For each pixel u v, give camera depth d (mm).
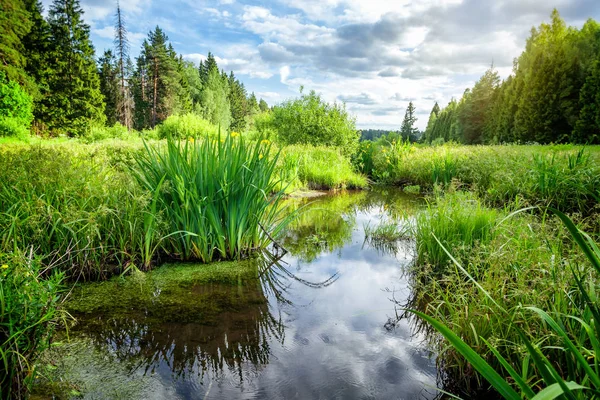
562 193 5941
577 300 2084
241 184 4027
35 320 1824
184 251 4125
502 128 39125
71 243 3354
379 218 6645
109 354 2209
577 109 29219
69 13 39875
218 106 71562
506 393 962
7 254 1886
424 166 11195
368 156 15852
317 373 2062
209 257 4020
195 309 2873
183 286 3354
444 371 2104
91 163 4504
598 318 1044
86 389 1867
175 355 2219
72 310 2805
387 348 2344
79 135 35438
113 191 3844
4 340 1764
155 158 4152
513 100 36812
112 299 3025
